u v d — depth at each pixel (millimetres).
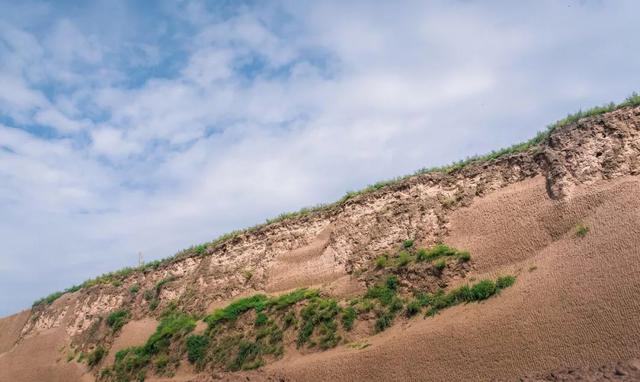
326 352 24469
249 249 35750
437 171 29297
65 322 44469
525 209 23703
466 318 20906
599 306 17922
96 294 44312
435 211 27203
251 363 26703
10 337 50750
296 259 32062
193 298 35812
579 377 16109
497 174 26359
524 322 19172
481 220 24969
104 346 37531
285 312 27922
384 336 23391
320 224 32750
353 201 31391
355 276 27547
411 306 23578
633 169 22016
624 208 20391
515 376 18109
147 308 38469
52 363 40656
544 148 25016
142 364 32594
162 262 42156
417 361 20641
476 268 23359
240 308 30141
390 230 28297
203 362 29219
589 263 19453
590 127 23891
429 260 24875
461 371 19406
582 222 21469
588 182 22641
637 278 17750
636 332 16641
